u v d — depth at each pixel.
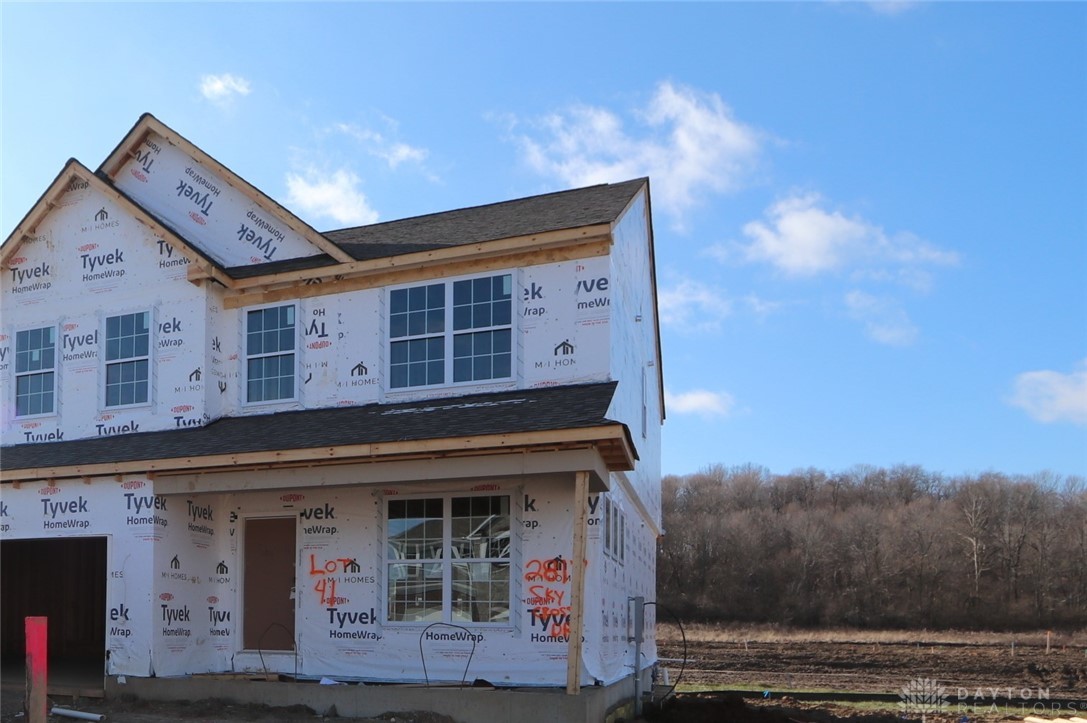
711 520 73.94
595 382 14.55
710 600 65.56
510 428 12.45
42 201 18.47
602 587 13.90
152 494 14.89
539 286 15.16
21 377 18.48
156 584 14.77
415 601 14.66
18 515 15.89
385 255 16.12
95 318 17.94
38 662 9.30
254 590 15.86
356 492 15.27
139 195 18.86
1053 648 38.28
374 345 16.05
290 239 17.53
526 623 13.84
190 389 16.83
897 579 65.38
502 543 14.28
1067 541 66.44
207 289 17.05
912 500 86.19
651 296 21.53
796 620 60.56
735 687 24.75
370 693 12.96
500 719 12.19
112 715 13.25
